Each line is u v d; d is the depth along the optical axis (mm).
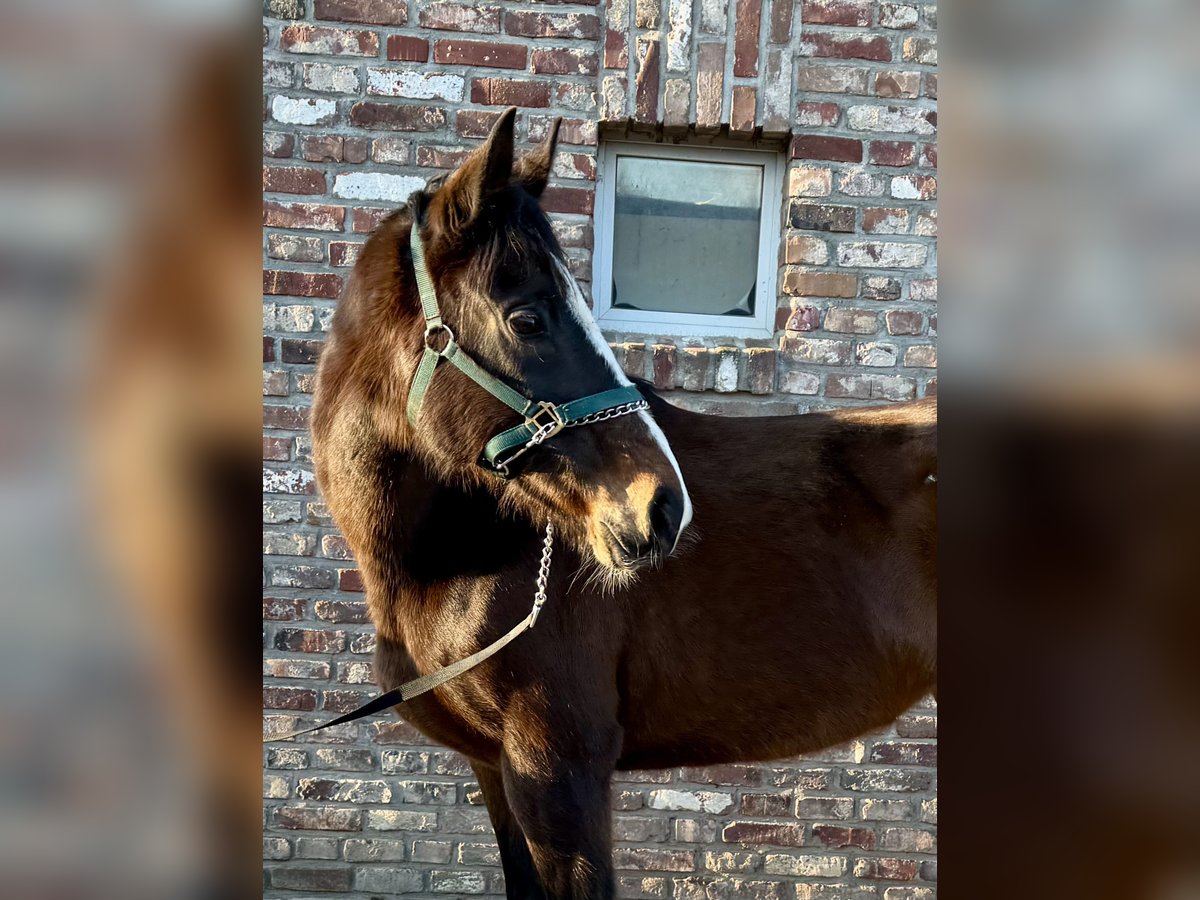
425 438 1593
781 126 2420
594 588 1692
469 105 2385
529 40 2391
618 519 1488
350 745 2400
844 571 1763
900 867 2420
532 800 1611
